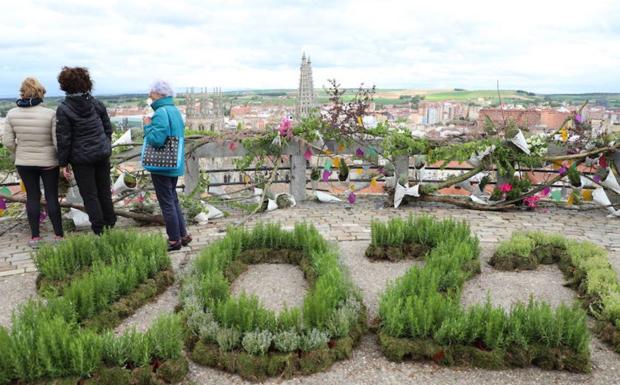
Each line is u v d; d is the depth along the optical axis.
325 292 3.98
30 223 6.25
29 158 5.96
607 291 4.39
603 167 7.93
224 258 5.11
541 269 5.48
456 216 7.80
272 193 8.41
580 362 3.54
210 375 3.50
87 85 5.85
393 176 8.53
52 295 4.18
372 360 3.70
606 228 7.21
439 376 3.51
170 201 5.89
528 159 8.11
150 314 4.38
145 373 3.31
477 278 5.21
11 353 3.12
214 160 8.58
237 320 3.73
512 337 3.61
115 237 5.35
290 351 3.55
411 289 4.19
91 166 6.03
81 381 3.21
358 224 7.31
